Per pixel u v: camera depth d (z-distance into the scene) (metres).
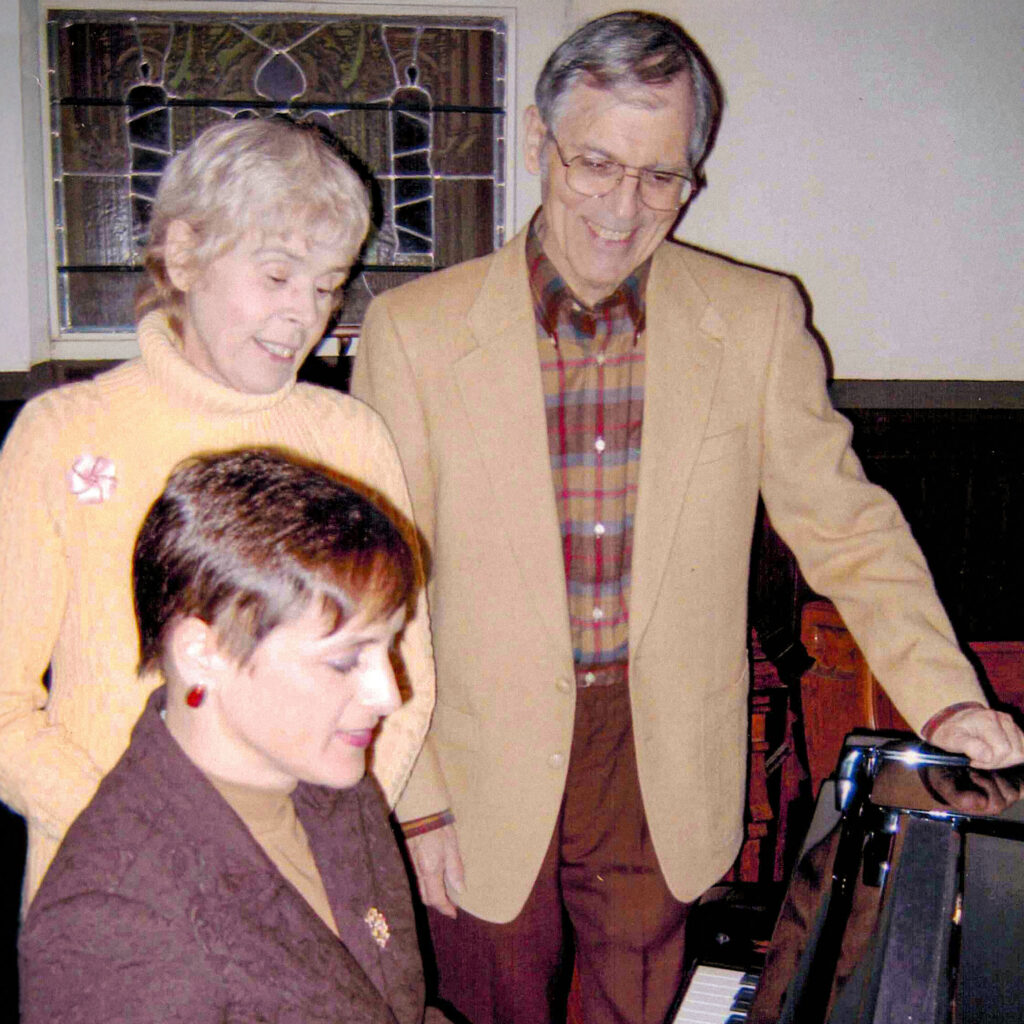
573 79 1.29
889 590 1.43
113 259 2.62
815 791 2.18
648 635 1.46
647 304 1.46
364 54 2.56
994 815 1.17
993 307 2.62
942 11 2.46
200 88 2.56
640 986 1.63
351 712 0.85
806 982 1.01
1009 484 2.49
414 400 1.46
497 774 1.51
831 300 2.60
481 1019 1.66
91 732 1.15
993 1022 0.88
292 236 1.13
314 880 0.95
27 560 1.13
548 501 1.44
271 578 0.79
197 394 1.17
